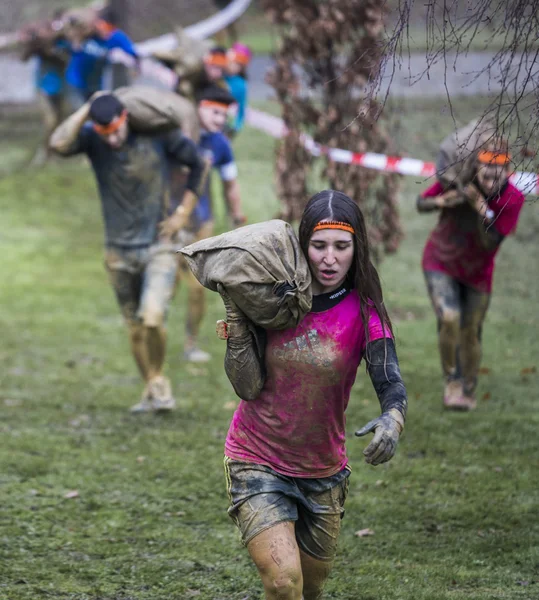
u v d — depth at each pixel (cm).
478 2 1159
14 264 4097
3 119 6819
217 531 1669
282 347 1087
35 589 1416
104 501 1797
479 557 1553
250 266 1055
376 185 3139
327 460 1120
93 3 6762
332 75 2923
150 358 2328
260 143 6219
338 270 1076
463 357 2334
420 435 2175
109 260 2267
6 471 1948
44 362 2892
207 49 3172
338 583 1438
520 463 2000
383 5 1239
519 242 4181
